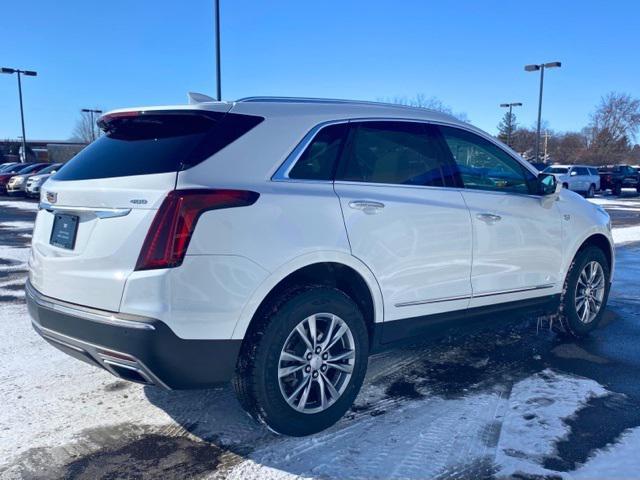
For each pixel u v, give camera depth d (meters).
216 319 2.84
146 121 3.33
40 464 2.94
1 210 19.25
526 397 3.76
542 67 31.67
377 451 3.07
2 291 6.71
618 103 67.69
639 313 5.95
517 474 2.84
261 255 2.95
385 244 3.46
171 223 2.74
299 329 3.11
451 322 3.98
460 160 4.10
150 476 2.84
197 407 3.61
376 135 3.65
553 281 4.70
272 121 3.23
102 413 3.52
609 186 33.06
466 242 3.93
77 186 3.09
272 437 3.23
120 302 2.79
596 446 3.11
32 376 4.08
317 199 3.20
